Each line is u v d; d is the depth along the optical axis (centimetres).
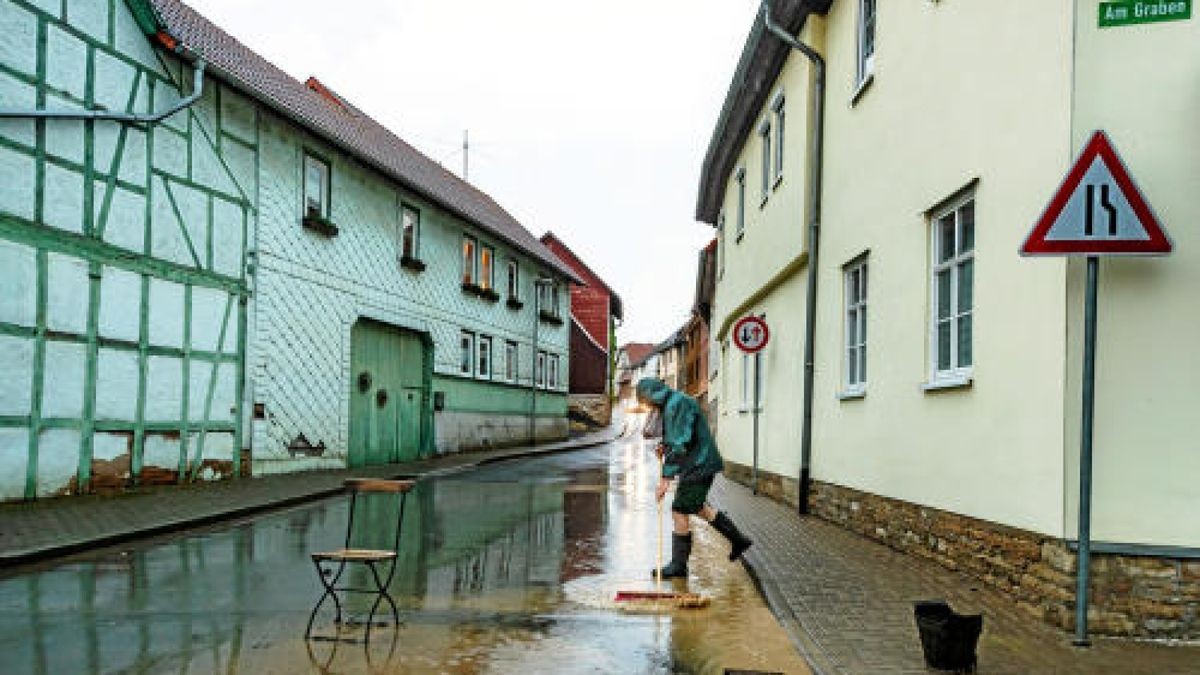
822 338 1216
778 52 1437
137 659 525
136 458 1334
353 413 2073
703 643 580
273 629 597
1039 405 632
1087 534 562
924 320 850
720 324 2277
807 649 552
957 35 790
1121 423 589
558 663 530
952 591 705
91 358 1245
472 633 595
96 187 1259
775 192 1491
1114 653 540
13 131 1124
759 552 890
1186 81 595
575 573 816
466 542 995
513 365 3284
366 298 2122
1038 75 649
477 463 2333
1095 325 562
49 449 1175
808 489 1240
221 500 1262
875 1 1059
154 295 1376
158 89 1390
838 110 1180
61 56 1202
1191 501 579
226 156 1566
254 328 1644
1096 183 557
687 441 797
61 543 873
